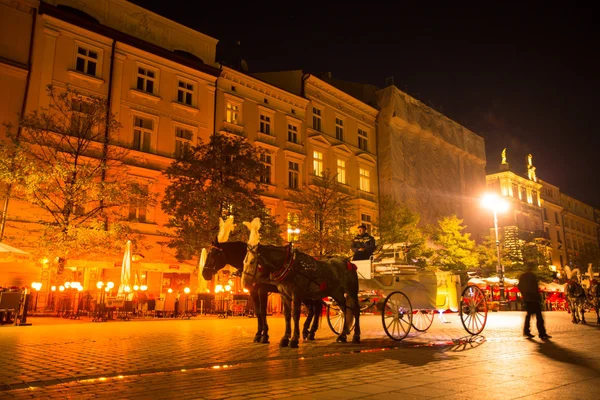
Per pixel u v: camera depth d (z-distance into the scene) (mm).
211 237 22391
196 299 23594
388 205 35656
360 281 11336
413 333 12828
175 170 23844
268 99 34281
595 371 6430
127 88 26547
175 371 6371
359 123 41688
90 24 25203
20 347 8703
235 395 4871
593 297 19594
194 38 30703
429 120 47219
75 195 19281
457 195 49375
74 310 19344
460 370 6504
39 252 18359
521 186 62656
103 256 20406
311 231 28375
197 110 29391
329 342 10266
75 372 6164
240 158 24312
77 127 20609
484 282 34812
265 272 9133
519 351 8695
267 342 9719
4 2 23094
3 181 19781
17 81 22844
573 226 76500
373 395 4879
